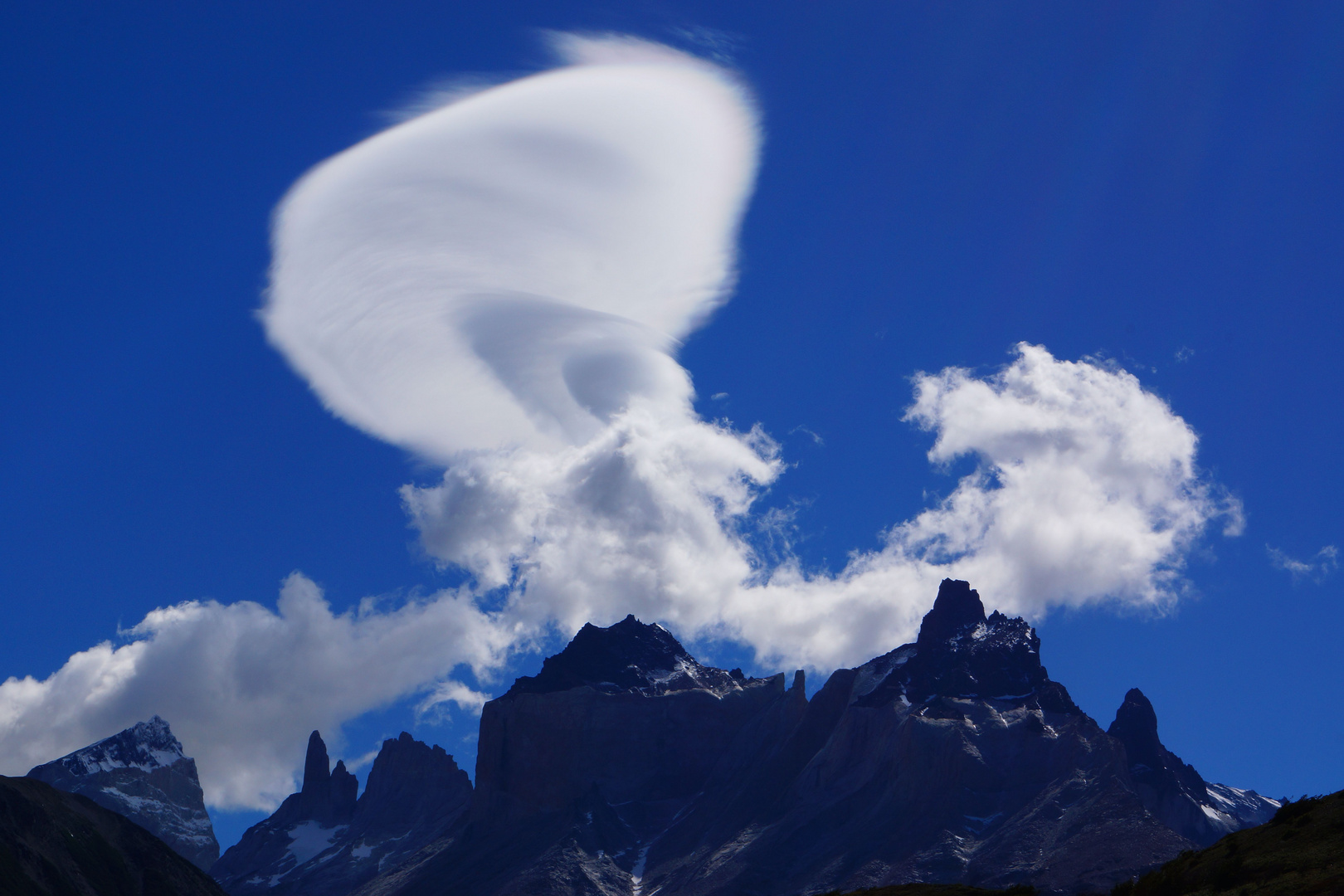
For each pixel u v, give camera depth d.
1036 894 152.62
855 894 170.75
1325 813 115.12
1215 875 113.25
